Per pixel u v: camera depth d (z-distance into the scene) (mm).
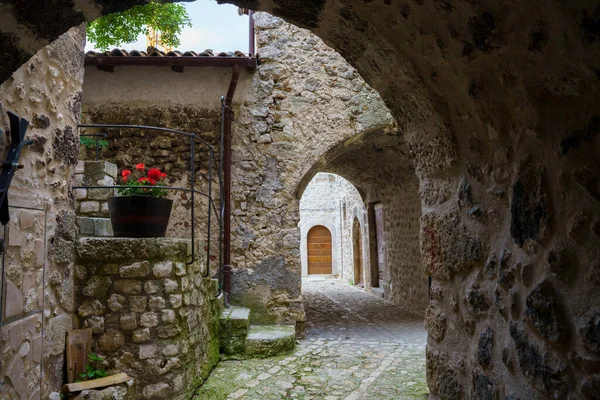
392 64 1468
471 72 1177
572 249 927
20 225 2086
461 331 1435
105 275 2887
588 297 883
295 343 4914
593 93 855
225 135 5219
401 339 5156
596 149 861
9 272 1973
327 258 15961
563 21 821
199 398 3230
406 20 1248
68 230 2662
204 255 3920
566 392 948
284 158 5371
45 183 2361
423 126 1562
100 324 2838
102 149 5191
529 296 1065
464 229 1396
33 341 2211
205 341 3781
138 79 5285
